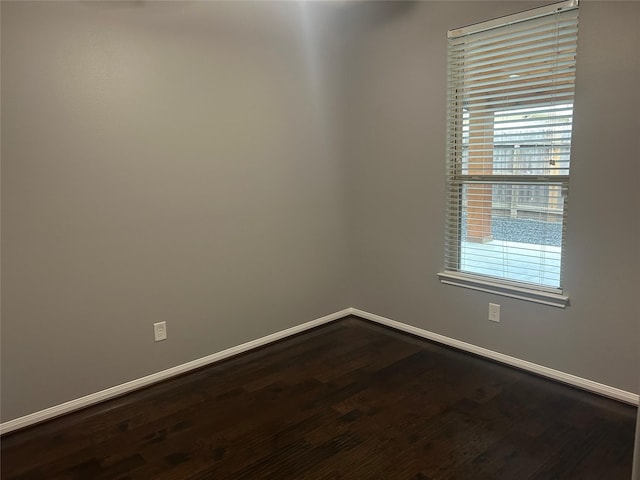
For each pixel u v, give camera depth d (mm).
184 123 2803
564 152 2572
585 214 2512
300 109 3371
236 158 3066
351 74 3574
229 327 3176
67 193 2422
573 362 2664
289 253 3453
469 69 2902
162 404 2609
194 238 2930
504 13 2682
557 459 2066
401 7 3184
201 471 2045
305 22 3318
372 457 2107
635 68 2264
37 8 2242
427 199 3244
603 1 2322
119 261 2641
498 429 2297
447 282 3211
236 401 2623
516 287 2842
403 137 3318
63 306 2479
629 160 2328
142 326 2773
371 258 3697
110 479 2008
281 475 2006
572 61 2465
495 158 2869
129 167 2615
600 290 2510
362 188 3666
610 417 2373
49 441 2289
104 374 2658
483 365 2988
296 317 3561
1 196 2234
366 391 2697
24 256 2330
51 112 2330
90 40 2418
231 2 2932
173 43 2709
